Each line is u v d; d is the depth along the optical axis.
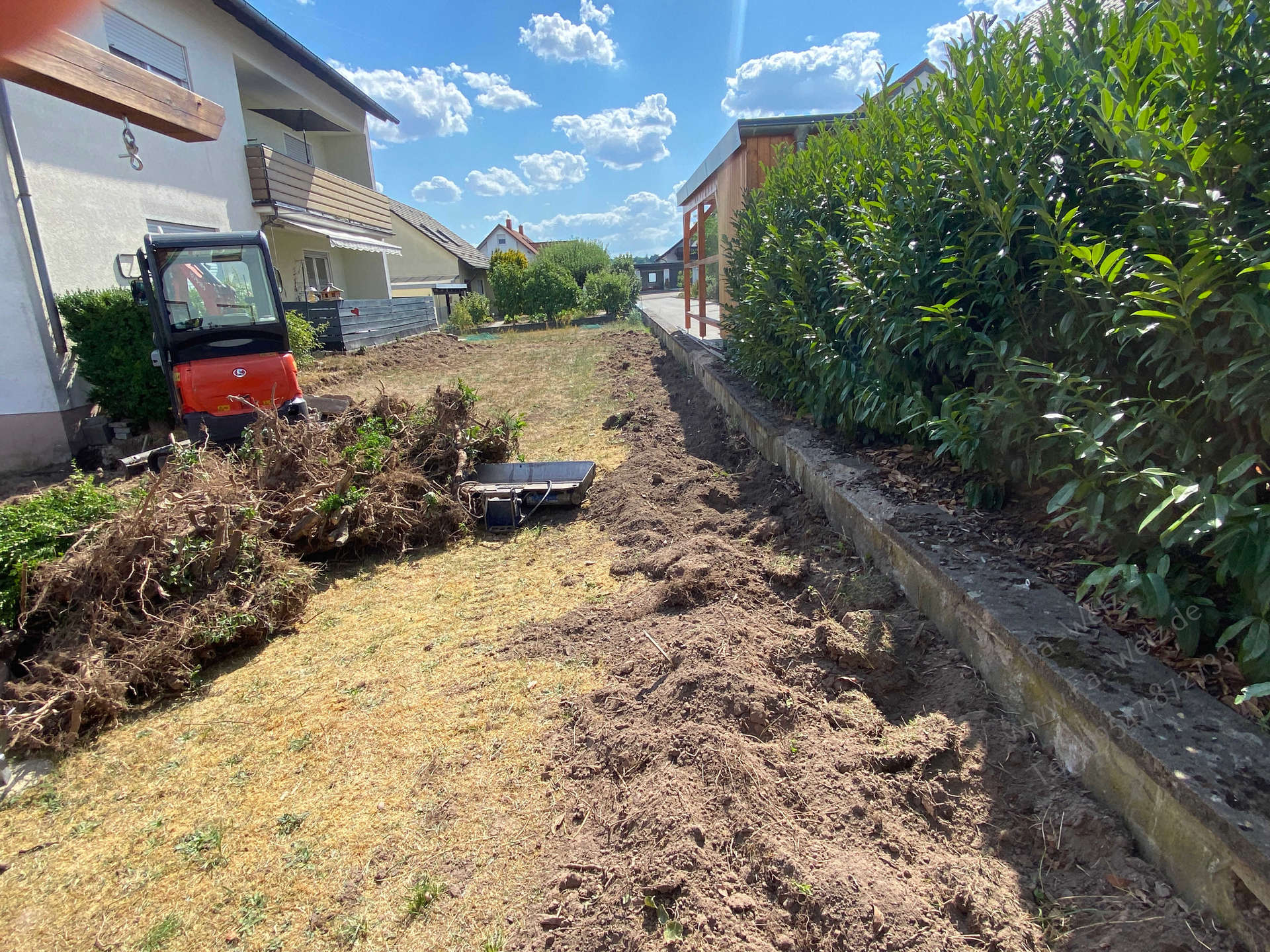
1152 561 2.30
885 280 4.07
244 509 4.35
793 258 5.54
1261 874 1.54
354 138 21.33
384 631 4.14
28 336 8.39
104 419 9.09
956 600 2.87
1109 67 2.71
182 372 6.56
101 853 2.59
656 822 2.25
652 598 3.95
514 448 6.78
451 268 33.94
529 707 3.20
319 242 19.31
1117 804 2.02
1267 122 2.09
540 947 1.99
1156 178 2.28
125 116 5.02
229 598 4.05
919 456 4.50
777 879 2.02
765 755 2.56
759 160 9.24
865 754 2.48
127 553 3.85
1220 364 2.32
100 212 9.62
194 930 2.22
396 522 5.31
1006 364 3.21
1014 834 2.12
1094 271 2.48
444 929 2.12
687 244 14.51
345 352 15.23
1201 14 2.22
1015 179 2.99
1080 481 2.47
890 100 5.08
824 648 3.13
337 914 2.22
